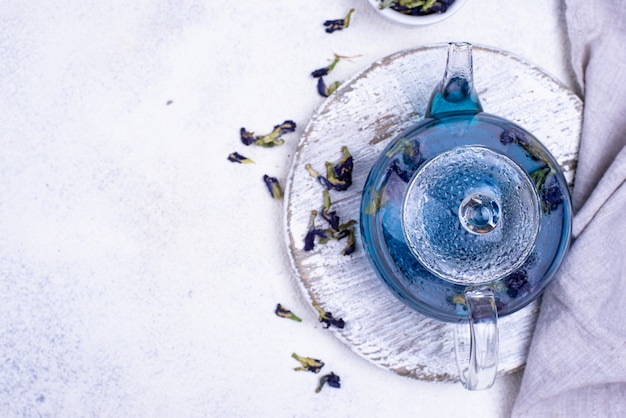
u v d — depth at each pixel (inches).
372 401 36.0
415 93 33.8
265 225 35.6
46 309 35.7
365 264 33.8
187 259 35.7
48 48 35.4
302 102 35.4
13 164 35.5
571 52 34.5
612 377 33.3
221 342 35.8
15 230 35.6
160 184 35.5
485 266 28.3
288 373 35.9
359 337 33.9
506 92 33.8
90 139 35.5
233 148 35.5
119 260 35.7
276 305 35.7
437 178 28.4
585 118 33.8
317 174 33.5
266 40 35.4
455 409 36.1
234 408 35.9
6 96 35.5
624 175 32.6
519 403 34.2
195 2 35.4
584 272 33.0
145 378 35.9
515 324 34.2
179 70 35.4
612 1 33.3
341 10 35.4
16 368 35.7
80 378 35.8
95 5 35.4
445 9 33.3
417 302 31.0
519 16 35.5
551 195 30.6
